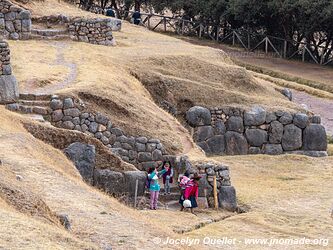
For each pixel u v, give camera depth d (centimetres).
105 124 2720
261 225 2303
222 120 3469
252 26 6391
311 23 5734
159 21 7238
